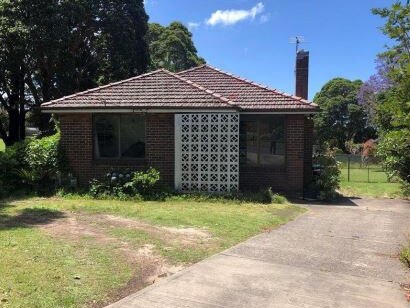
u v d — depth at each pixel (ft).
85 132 50.26
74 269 21.84
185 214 37.65
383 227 35.06
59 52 83.66
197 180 48.78
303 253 26.25
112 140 50.62
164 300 18.49
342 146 178.70
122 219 35.14
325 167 53.93
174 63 144.36
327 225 35.24
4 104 96.84
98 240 27.84
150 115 49.65
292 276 21.91
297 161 50.67
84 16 86.58
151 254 25.05
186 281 20.77
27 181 48.55
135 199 45.70
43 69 88.79
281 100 51.60
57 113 50.34
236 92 54.60
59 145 50.03
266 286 20.40
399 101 20.86
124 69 96.68
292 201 48.57
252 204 44.75
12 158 48.83
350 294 19.69
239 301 18.56
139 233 30.07
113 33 92.79
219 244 27.73
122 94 50.62
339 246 28.30
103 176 49.73
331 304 18.51
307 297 19.19
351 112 177.58
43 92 91.50
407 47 21.20
